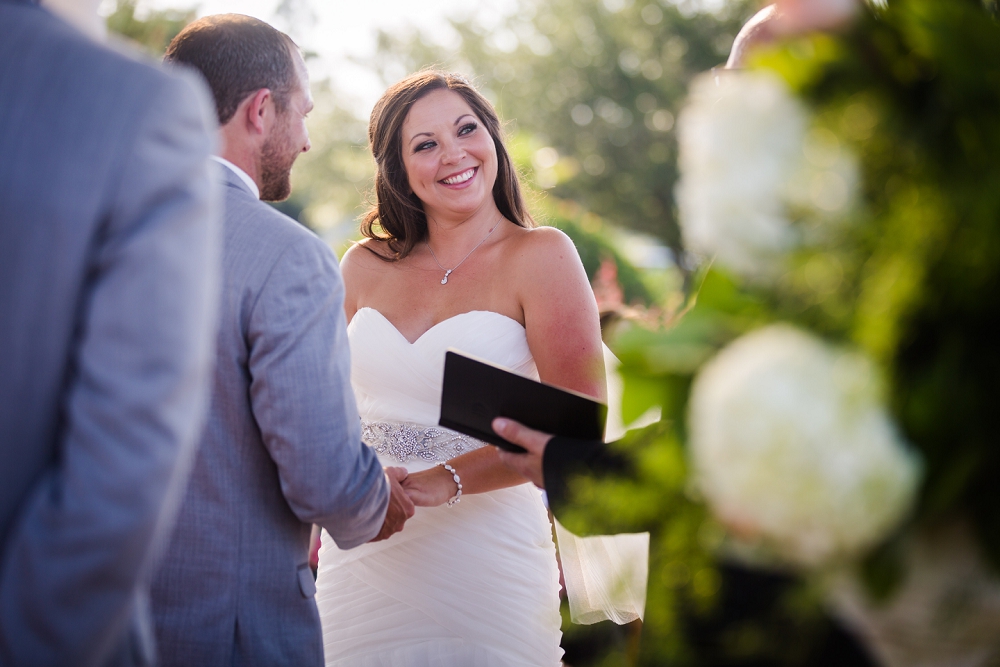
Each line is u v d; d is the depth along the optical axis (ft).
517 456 5.53
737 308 3.53
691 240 3.59
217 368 5.62
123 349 3.59
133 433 3.56
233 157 6.20
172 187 3.76
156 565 5.56
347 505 5.86
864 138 3.24
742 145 3.22
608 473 4.63
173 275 3.70
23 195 3.61
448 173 8.30
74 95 3.73
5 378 3.63
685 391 3.59
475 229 8.61
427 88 8.47
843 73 3.36
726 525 3.31
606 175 76.64
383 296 8.79
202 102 4.00
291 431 5.58
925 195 3.16
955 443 3.17
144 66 3.89
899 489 2.98
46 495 3.59
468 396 5.66
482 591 7.86
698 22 77.36
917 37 3.28
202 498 5.64
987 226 3.04
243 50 6.13
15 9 3.93
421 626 7.86
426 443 8.09
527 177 11.11
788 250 3.23
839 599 3.43
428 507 7.97
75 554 3.51
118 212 3.67
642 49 78.84
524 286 8.14
